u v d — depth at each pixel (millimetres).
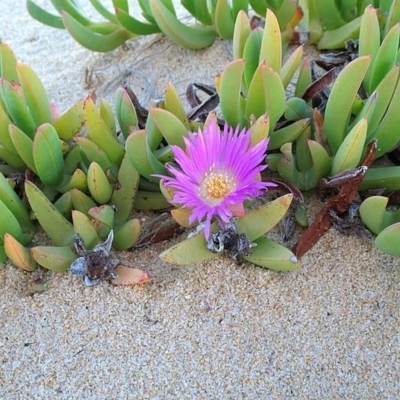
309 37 505
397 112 386
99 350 366
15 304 381
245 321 373
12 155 419
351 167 386
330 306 377
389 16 439
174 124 382
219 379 358
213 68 509
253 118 387
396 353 364
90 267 375
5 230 379
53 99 509
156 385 357
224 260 388
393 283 384
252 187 343
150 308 377
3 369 363
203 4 506
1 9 611
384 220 390
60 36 570
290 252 370
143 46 537
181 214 365
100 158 403
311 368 361
